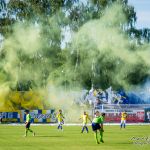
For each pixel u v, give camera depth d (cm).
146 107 6388
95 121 2859
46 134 3800
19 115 6166
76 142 2942
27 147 2595
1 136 3550
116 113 6319
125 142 2923
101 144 2778
